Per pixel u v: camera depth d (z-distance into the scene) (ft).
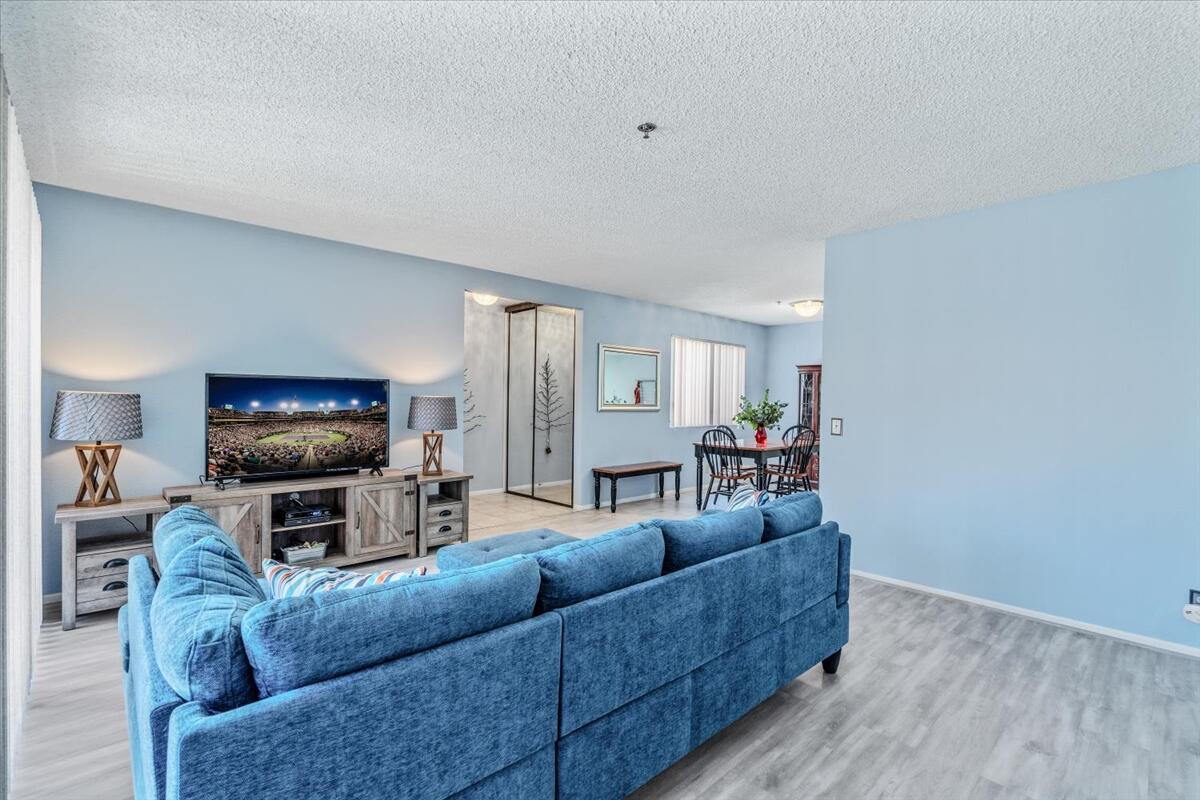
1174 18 5.61
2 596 4.88
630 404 22.57
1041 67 6.53
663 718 5.97
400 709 4.07
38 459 9.31
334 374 14.28
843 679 8.41
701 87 7.06
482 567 4.89
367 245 14.58
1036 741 6.87
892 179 9.96
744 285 19.39
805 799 5.87
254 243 13.03
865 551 13.05
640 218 12.20
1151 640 9.60
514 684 4.72
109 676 8.20
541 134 8.36
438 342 16.21
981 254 11.43
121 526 11.48
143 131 8.35
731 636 6.73
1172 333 9.46
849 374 13.32
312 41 6.22
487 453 24.16
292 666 3.71
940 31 5.90
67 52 6.39
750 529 7.32
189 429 12.26
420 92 7.25
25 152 9.04
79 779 6.07
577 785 5.24
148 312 11.76
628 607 5.59
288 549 12.51
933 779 6.19
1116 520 9.96
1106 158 9.05
